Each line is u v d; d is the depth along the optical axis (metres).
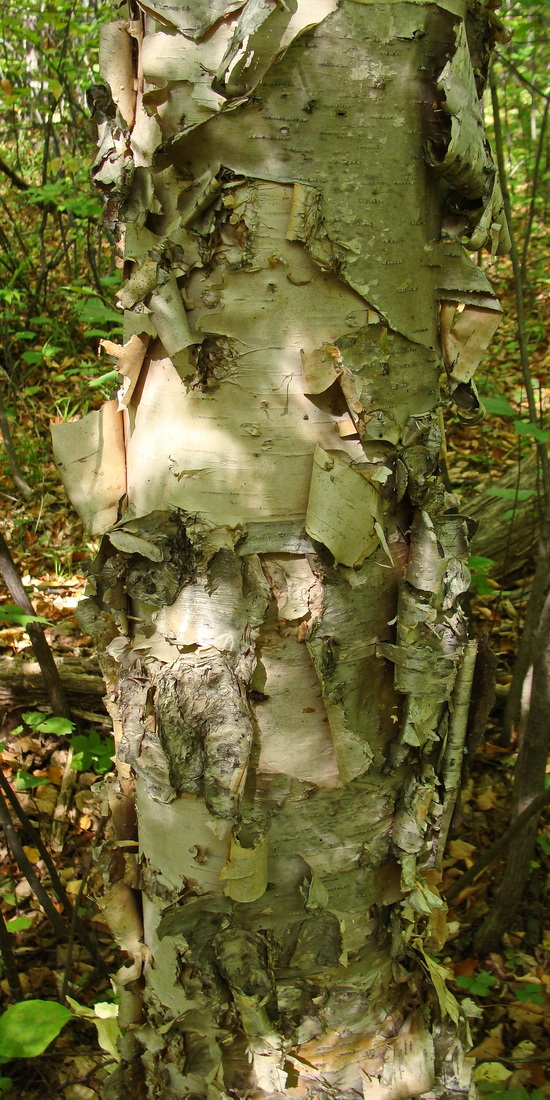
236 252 0.89
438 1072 1.19
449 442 4.18
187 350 0.92
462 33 0.87
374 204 0.89
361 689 1.03
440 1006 1.18
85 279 5.42
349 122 0.86
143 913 1.22
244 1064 1.11
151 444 1.01
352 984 1.12
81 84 4.92
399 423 0.98
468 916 2.10
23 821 1.82
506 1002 1.90
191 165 0.88
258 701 0.99
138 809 1.13
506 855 2.21
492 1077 1.70
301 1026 1.10
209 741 0.96
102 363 4.27
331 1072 1.14
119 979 1.24
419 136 0.90
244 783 0.99
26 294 5.05
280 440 0.94
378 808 1.08
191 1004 1.11
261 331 0.91
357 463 0.96
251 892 1.02
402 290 0.94
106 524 1.13
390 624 1.03
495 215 1.02
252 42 0.81
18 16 4.93
